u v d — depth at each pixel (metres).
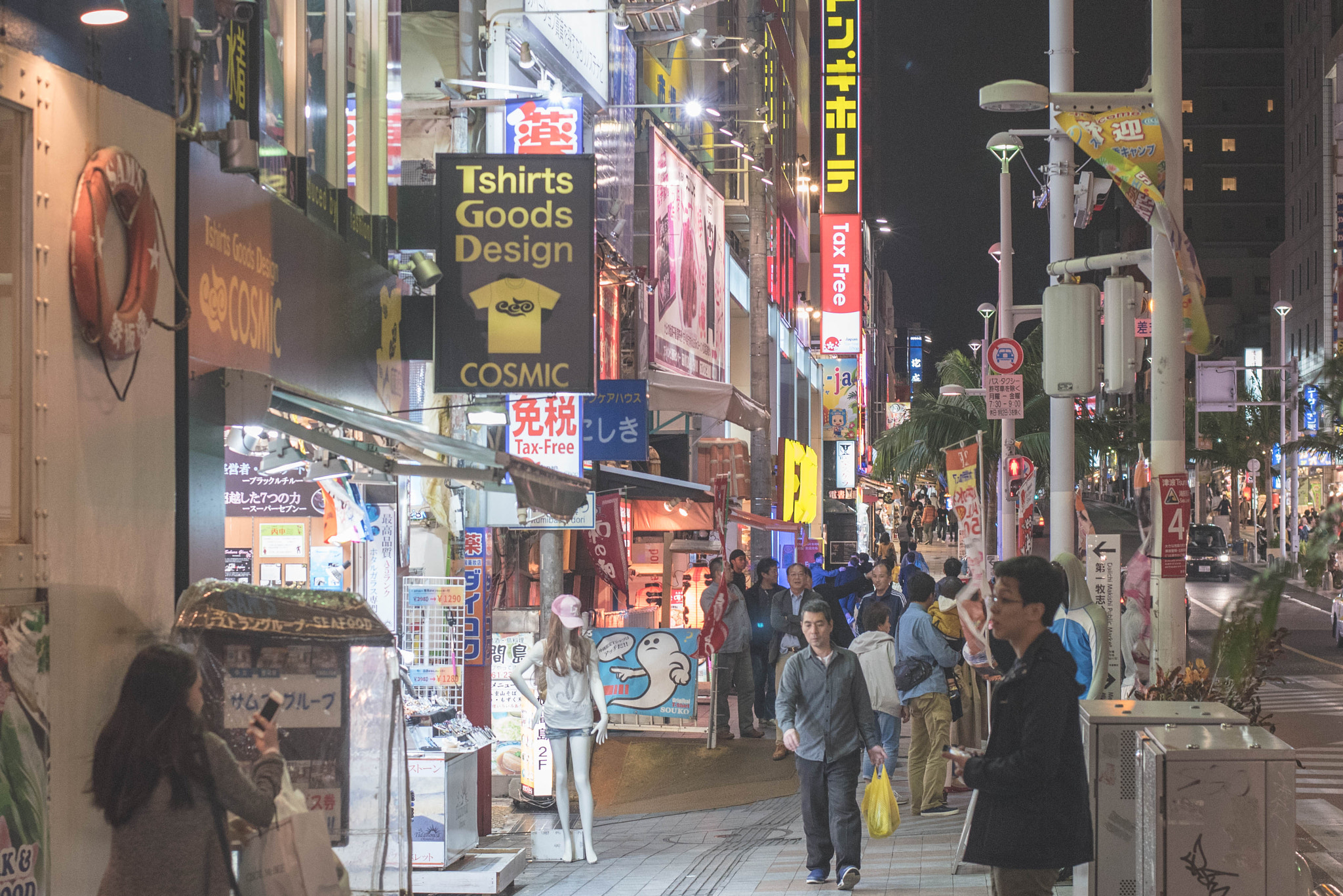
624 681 16.33
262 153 8.09
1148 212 8.84
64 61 5.71
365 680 5.89
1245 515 84.19
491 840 10.82
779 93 39.56
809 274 51.41
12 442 5.36
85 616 5.71
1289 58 80.75
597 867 10.20
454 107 13.27
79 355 5.76
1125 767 6.34
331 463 10.12
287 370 8.52
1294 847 5.51
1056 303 10.60
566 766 10.64
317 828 5.27
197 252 6.99
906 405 97.44
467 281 10.67
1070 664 5.21
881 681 12.02
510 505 12.88
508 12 14.64
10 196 5.43
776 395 36.72
